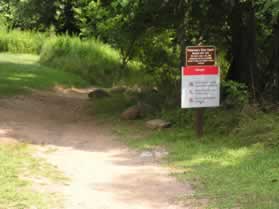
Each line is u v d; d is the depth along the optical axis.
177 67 16.23
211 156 9.61
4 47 30.05
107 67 26.36
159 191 7.87
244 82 14.36
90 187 8.01
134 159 9.77
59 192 7.59
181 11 12.98
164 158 9.74
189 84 11.00
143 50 16.62
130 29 14.59
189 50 10.98
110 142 11.23
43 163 9.18
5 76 20.05
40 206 6.88
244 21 14.28
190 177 8.46
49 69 24.14
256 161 9.03
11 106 14.88
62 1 22.56
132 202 7.36
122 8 13.29
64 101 17.25
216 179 8.26
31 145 10.48
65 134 12.00
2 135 11.02
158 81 16.56
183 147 10.37
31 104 15.76
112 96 17.89
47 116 14.25
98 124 13.33
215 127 11.55
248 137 10.33
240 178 8.23
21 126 12.34
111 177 8.59
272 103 12.95
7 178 7.92
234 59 14.80
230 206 7.00
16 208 6.73
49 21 32.44
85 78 24.77
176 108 13.20
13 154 9.44
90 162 9.52
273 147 9.78
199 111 11.09
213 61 11.04
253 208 6.87
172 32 15.31
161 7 12.91
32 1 21.20
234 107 12.28
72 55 26.97
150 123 12.37
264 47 15.02
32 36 31.16
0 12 32.72
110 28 14.78
